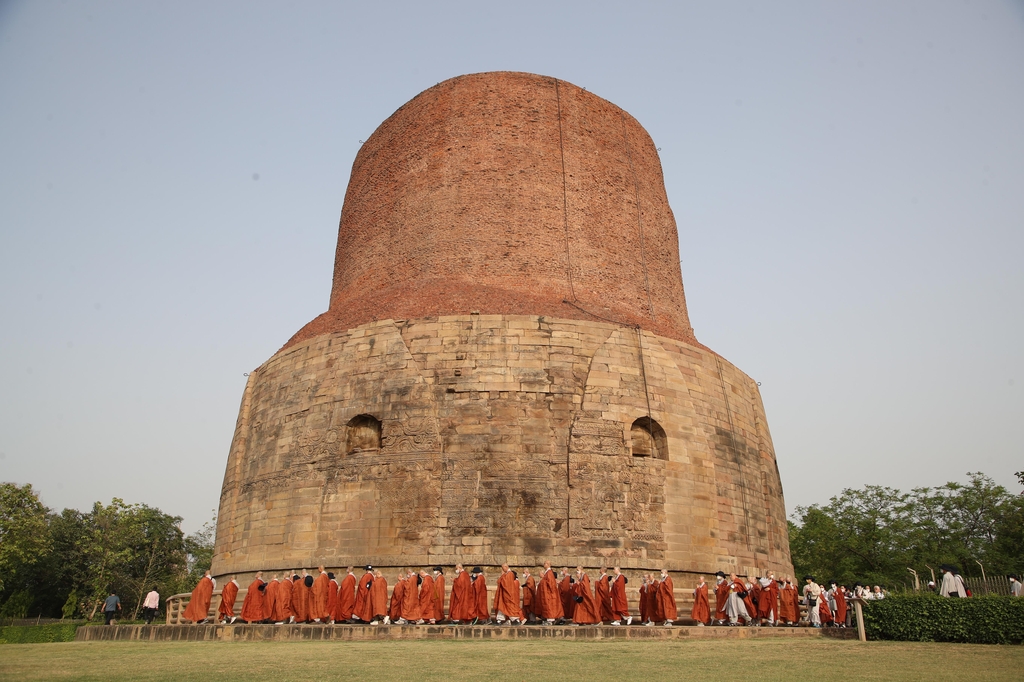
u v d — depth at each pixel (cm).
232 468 3047
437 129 3400
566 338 2664
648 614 2167
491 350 2602
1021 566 5022
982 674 1217
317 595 2198
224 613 2361
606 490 2472
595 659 1376
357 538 2444
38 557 5816
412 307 2845
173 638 2059
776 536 3022
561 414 2539
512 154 3291
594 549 2391
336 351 2780
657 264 3478
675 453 2658
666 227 3656
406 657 1405
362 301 3147
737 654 1480
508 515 2388
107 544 6288
